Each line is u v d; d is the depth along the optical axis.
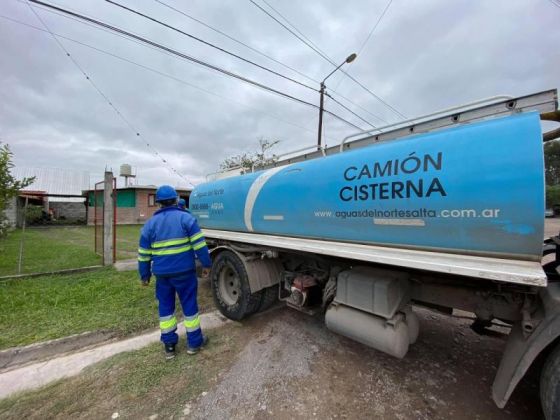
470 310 2.34
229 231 4.81
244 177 4.58
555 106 1.91
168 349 3.04
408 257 2.19
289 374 2.77
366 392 2.52
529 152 1.78
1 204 5.72
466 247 2.04
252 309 3.90
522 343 1.89
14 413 2.27
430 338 3.50
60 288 5.14
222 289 4.30
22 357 3.04
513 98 2.08
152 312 4.16
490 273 1.73
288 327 3.80
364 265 2.97
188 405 2.35
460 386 2.61
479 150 1.98
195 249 3.18
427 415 2.26
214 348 3.25
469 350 3.22
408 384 2.63
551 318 1.76
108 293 4.92
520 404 2.38
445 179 2.09
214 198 5.19
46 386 2.59
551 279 2.16
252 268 3.84
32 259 8.00
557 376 1.72
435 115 2.49
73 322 3.79
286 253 3.81
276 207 3.71
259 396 2.46
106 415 2.24
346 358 3.04
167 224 3.10
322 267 3.57
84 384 2.61
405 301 2.61
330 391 2.53
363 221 2.66
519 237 1.80
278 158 4.45
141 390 2.52
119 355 3.10
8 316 3.94
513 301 2.11
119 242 12.40
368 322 2.60
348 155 2.95
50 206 25.53
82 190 24.94
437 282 2.50
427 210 2.19
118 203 26.06
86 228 19.98
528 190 1.75
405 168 2.34
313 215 3.18
